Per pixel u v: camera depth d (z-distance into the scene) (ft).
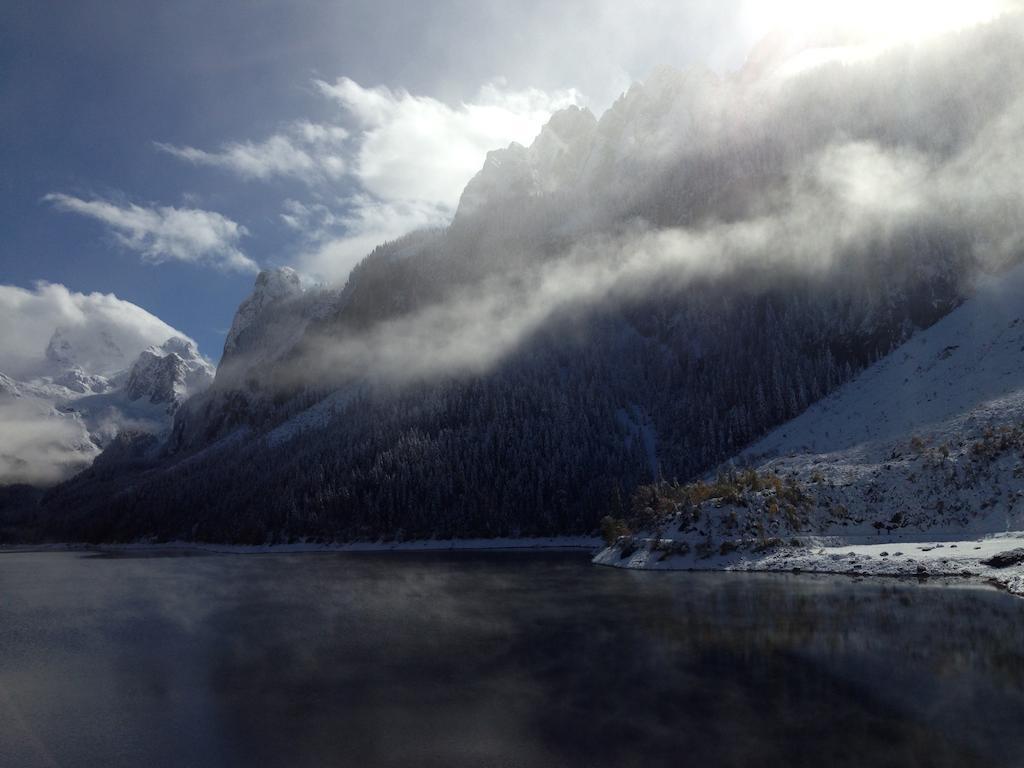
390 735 97.66
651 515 329.52
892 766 78.38
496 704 109.50
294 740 97.55
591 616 179.52
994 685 104.37
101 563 495.00
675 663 127.65
